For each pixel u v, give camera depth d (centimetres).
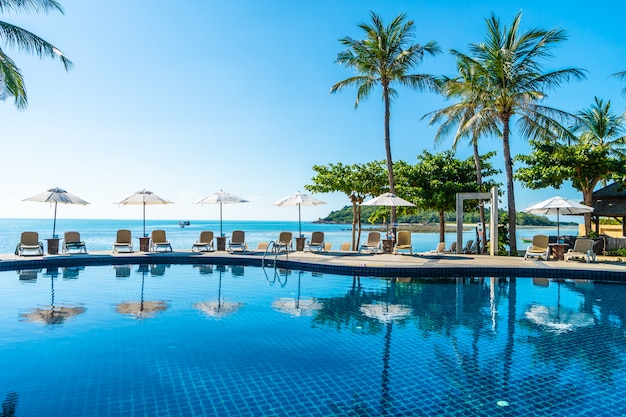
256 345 527
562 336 577
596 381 414
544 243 1394
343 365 457
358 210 2208
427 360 475
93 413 336
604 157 1772
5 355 484
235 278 1099
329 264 1186
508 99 1636
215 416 332
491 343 543
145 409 344
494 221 1512
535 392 386
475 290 934
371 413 340
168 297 846
